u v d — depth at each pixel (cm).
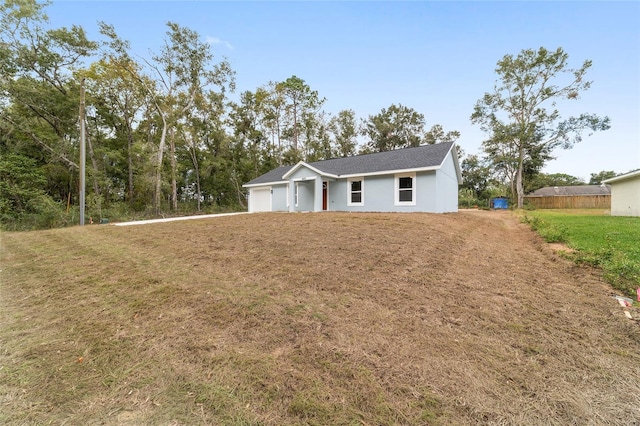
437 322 293
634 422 170
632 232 781
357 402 189
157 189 2044
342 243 597
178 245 679
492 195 3534
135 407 191
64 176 1997
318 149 3262
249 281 419
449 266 470
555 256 556
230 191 2938
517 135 2647
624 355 238
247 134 2848
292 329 284
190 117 2508
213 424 175
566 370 218
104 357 250
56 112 1884
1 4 1566
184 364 236
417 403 186
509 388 199
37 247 764
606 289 383
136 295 389
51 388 210
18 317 337
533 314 312
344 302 339
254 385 208
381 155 1567
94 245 741
